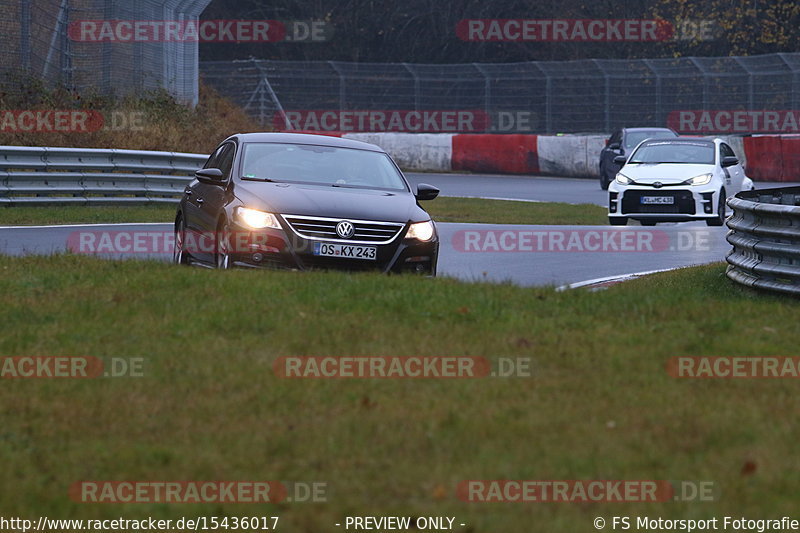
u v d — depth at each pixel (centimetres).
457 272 5331
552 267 5616
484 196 11406
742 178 8606
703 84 16725
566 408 2256
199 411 2247
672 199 7938
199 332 2862
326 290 3359
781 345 2803
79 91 11356
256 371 2516
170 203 9031
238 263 4028
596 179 14888
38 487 1872
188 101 12775
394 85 18350
